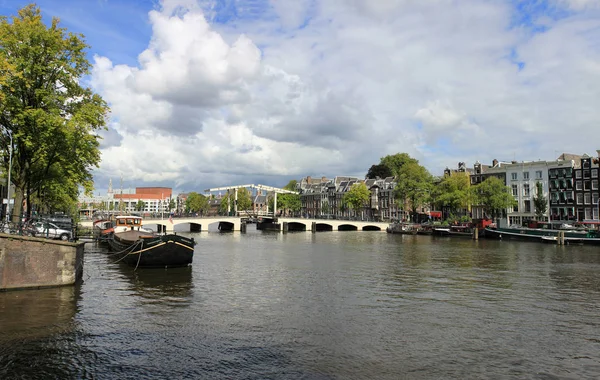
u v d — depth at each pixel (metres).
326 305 20.31
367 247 54.09
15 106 27.75
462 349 14.32
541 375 12.33
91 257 38.34
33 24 28.59
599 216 73.62
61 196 43.59
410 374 12.27
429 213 104.25
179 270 31.31
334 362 13.05
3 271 20.48
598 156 74.75
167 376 11.90
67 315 17.45
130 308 19.12
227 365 12.71
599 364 13.17
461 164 101.56
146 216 107.38
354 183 127.19
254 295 22.50
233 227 105.75
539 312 19.20
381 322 17.39
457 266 34.62
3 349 13.57
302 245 57.66
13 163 31.53
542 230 62.00
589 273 30.72
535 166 83.12
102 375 11.87
